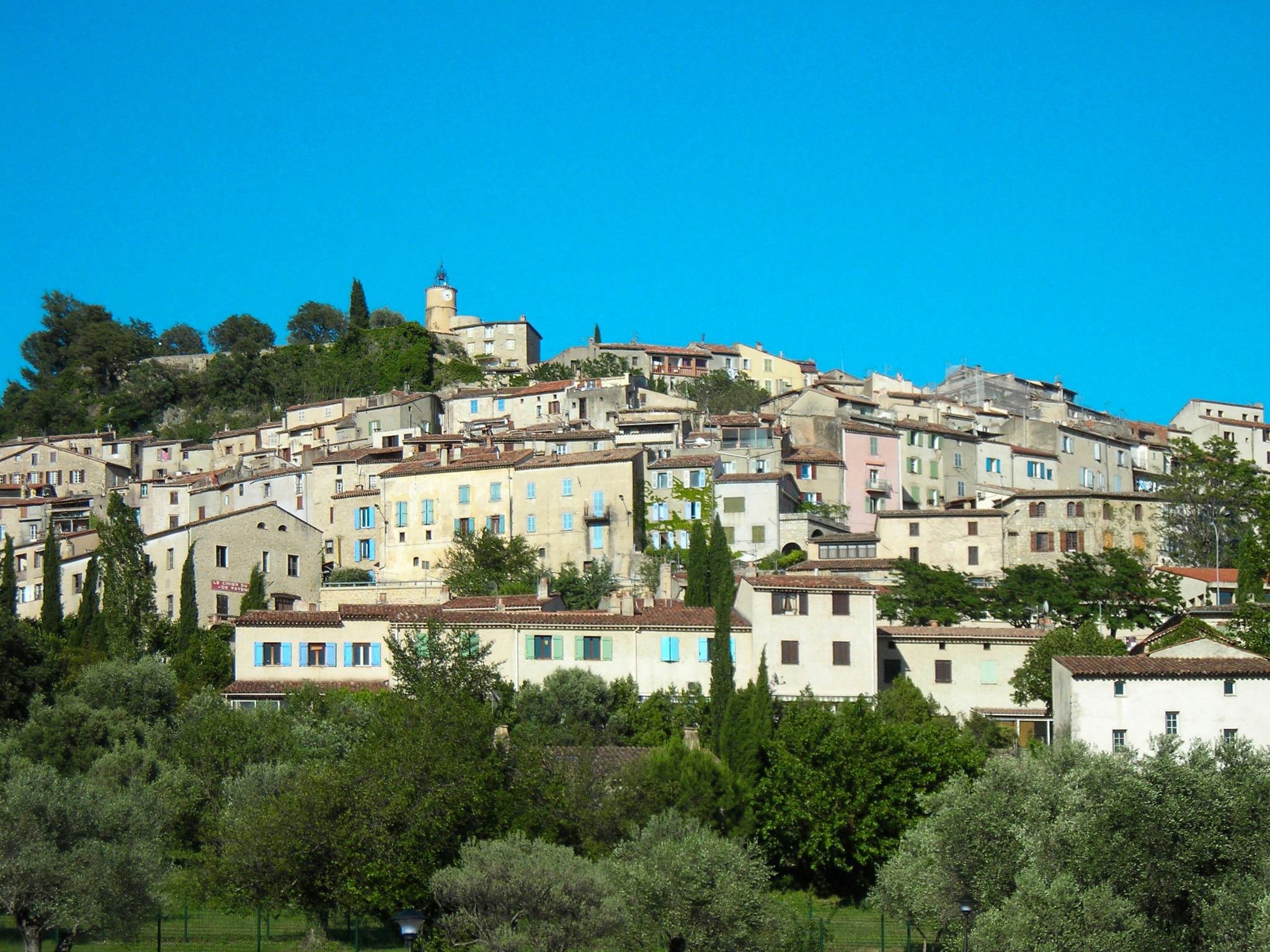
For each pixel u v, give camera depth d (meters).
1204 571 134.00
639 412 176.75
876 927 78.56
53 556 130.75
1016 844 69.62
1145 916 63.12
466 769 75.06
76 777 79.62
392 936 74.31
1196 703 89.94
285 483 166.62
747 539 144.88
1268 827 64.94
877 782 84.81
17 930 72.38
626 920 66.12
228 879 71.44
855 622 104.38
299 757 86.56
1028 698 104.31
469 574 136.50
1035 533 143.75
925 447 170.50
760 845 85.06
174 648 121.19
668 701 100.25
